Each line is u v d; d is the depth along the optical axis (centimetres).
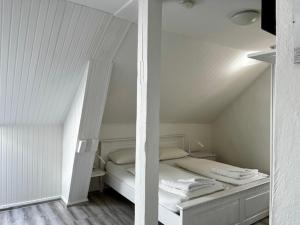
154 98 186
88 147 304
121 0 203
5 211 306
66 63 262
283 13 73
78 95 299
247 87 437
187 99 399
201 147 502
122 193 321
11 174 318
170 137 457
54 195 351
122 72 303
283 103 73
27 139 328
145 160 182
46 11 206
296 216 69
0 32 208
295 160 70
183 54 311
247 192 266
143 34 185
